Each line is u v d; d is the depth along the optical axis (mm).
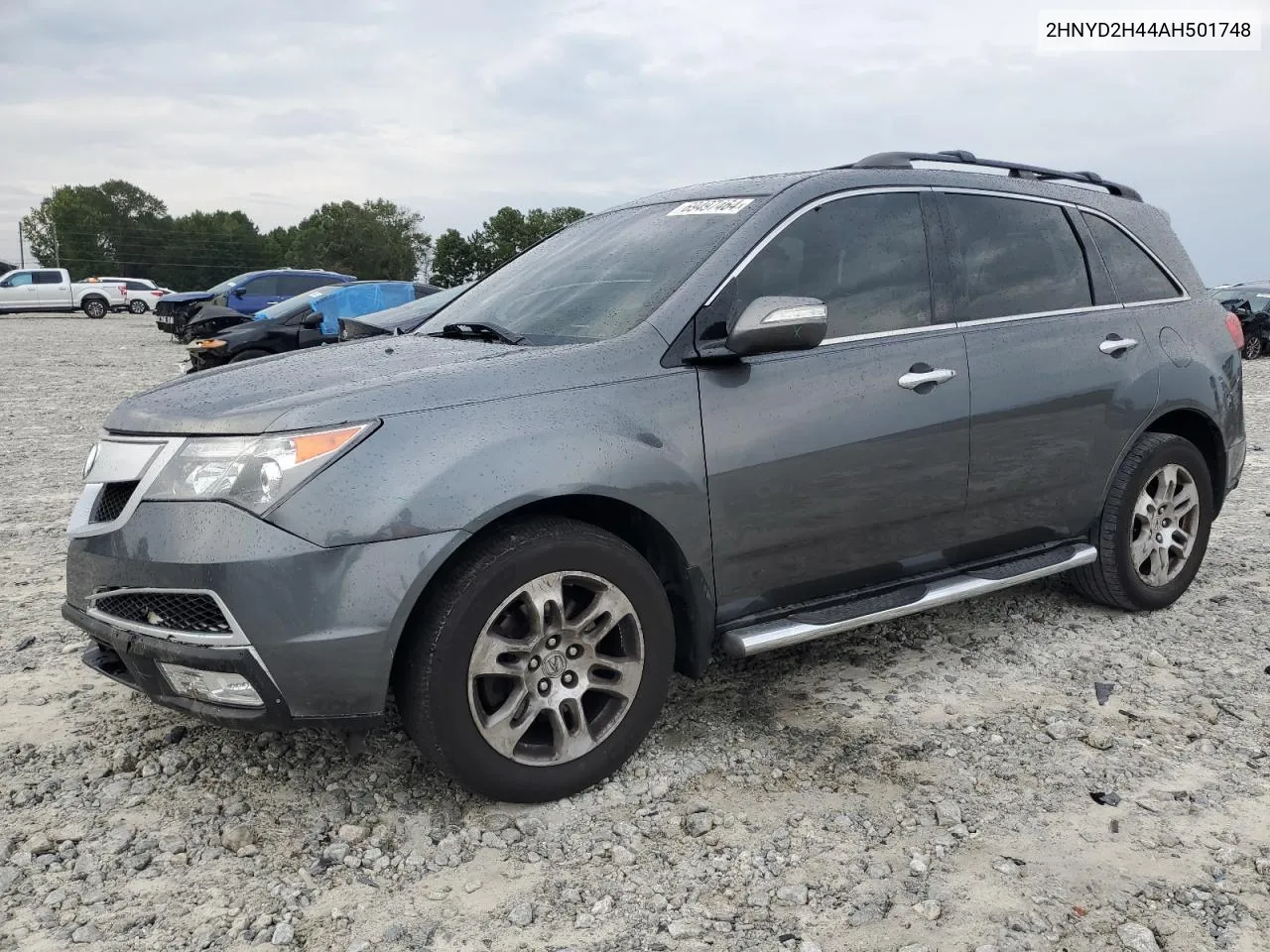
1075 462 4188
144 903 2561
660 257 3537
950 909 2504
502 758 2910
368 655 2705
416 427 2793
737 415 3244
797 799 3045
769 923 2469
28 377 16312
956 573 3949
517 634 2969
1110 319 4352
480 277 4898
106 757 3328
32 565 5613
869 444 3506
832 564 3541
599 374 3086
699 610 3246
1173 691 3809
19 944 2400
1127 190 4844
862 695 3785
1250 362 21094
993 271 4020
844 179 3742
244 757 3316
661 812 2982
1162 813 2951
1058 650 4227
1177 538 4668
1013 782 3135
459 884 2652
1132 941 2365
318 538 2656
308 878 2672
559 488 2883
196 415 2865
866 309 3621
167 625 2785
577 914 2514
